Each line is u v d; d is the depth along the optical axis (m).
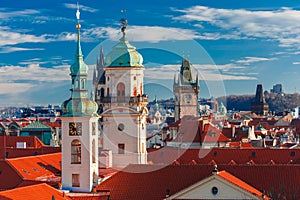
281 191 92.94
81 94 99.62
